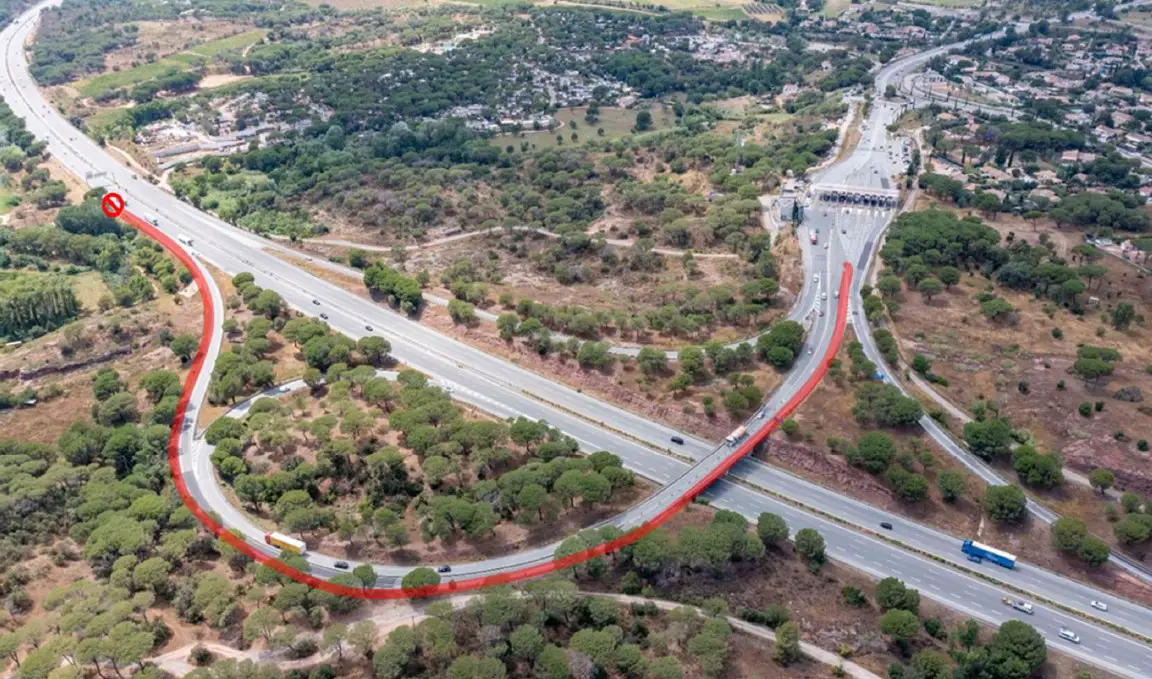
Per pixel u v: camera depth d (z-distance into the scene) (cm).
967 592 17662
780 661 15438
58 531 18162
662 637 15550
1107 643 16525
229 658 15250
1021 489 19400
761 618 16388
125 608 15288
